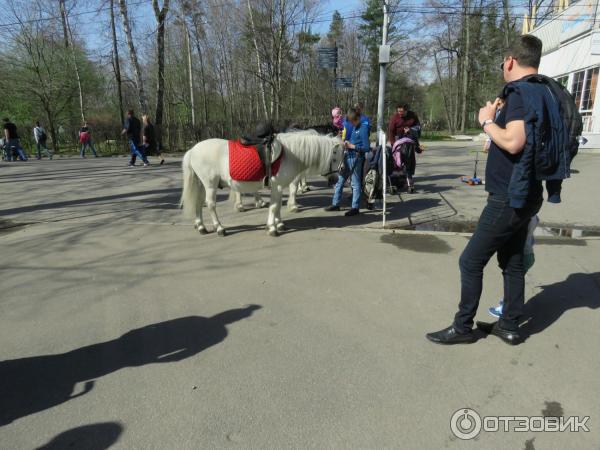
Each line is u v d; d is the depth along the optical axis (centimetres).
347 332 339
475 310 311
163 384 279
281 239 581
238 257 514
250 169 555
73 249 552
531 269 452
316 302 392
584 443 224
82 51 2981
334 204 742
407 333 336
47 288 433
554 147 259
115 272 473
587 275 434
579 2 1592
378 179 743
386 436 231
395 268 469
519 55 275
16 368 300
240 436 233
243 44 3312
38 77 2720
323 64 2061
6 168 1475
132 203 833
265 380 281
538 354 304
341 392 268
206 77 3828
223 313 374
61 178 1191
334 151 607
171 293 417
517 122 252
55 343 332
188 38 2966
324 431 236
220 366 297
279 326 350
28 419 250
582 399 257
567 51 1698
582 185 900
